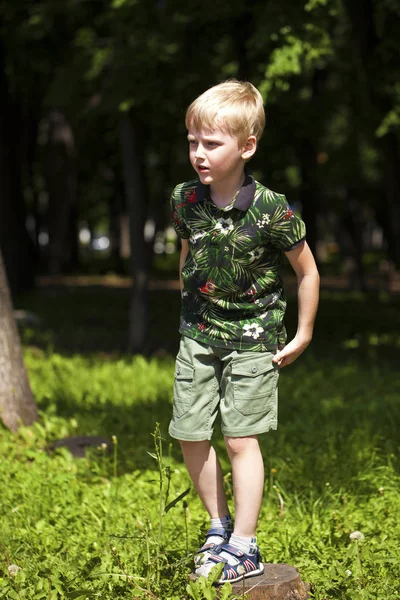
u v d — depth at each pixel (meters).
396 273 39.78
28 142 29.80
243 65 12.38
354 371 10.34
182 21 11.30
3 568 3.71
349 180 19.84
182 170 14.04
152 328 16.62
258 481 3.42
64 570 3.61
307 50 9.91
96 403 7.97
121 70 11.93
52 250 29.27
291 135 14.35
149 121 12.70
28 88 19.92
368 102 12.30
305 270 3.39
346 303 22.78
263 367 3.36
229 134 3.20
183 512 4.51
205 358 3.40
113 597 3.41
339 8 10.02
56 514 4.59
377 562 3.68
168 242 58.75
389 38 11.48
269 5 9.89
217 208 3.30
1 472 5.25
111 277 32.91
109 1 12.20
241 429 3.36
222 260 3.29
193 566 3.67
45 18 13.61
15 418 6.53
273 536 4.23
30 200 37.16
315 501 4.75
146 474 5.34
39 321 16.22
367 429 6.50
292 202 16.56
